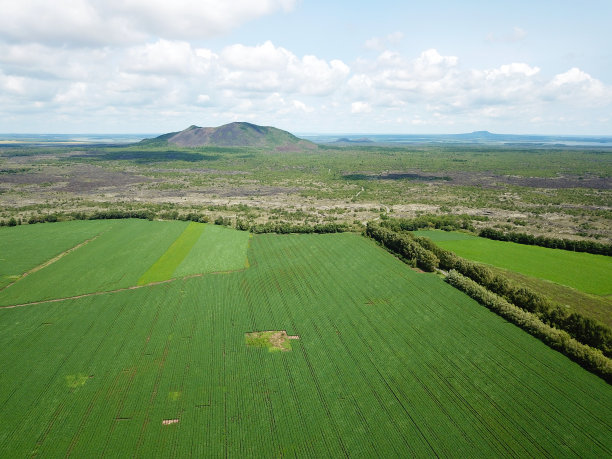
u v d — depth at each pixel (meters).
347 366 66.56
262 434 51.94
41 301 89.44
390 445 50.53
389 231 134.50
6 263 111.75
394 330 77.94
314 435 51.88
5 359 67.62
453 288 97.19
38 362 66.81
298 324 80.19
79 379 62.47
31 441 50.66
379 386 61.59
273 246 131.88
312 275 105.69
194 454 48.81
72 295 92.44
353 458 48.41
